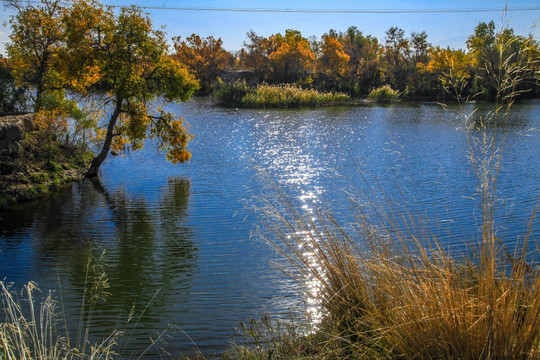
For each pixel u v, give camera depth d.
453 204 13.48
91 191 17.45
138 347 6.09
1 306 7.50
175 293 8.14
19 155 18.34
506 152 22.38
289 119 41.03
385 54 85.12
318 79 84.38
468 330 3.08
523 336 2.98
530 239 9.34
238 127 35.50
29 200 16.19
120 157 24.30
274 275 8.62
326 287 4.19
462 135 29.81
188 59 79.50
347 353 3.83
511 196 14.25
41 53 22.69
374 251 4.09
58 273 9.40
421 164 20.64
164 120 19.44
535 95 61.53
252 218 13.14
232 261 9.72
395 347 3.41
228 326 6.61
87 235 12.21
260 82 82.50
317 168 20.38
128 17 17.97
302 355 4.07
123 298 8.00
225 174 19.89
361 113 46.94
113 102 19.47
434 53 64.12
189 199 15.87
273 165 21.39
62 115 21.36
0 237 12.14
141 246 11.17
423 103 61.16
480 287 3.21
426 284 3.43
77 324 6.86
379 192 15.33
